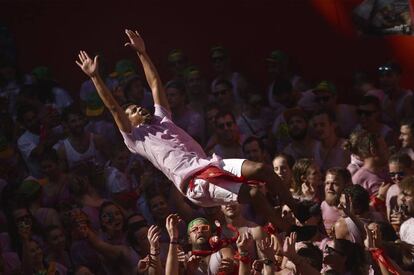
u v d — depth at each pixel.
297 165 20.36
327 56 28.33
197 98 25.95
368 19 28.17
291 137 23.50
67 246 21.44
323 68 28.28
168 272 16.83
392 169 20.53
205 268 18.16
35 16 28.30
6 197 22.12
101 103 25.42
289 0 28.38
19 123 24.59
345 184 19.59
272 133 24.70
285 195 15.33
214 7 28.44
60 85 28.12
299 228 15.85
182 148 15.88
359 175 21.48
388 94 25.75
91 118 25.41
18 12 28.25
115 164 23.67
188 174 15.54
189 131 25.05
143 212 22.42
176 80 26.00
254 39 28.39
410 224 18.89
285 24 28.38
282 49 28.34
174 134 16.12
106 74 26.89
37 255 20.94
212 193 15.38
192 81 25.89
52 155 22.89
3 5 28.20
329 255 17.55
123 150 23.72
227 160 15.55
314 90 25.45
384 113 25.69
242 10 28.42
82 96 26.23
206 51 28.42
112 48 28.44
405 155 20.59
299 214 15.36
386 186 20.94
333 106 25.45
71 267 21.28
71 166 23.94
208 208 20.47
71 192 22.77
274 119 25.23
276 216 15.52
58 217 21.84
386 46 28.17
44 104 25.38
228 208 19.25
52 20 28.38
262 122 25.14
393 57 28.16
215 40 28.39
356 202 18.72
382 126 24.28
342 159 23.12
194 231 18.06
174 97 25.09
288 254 16.11
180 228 21.48
